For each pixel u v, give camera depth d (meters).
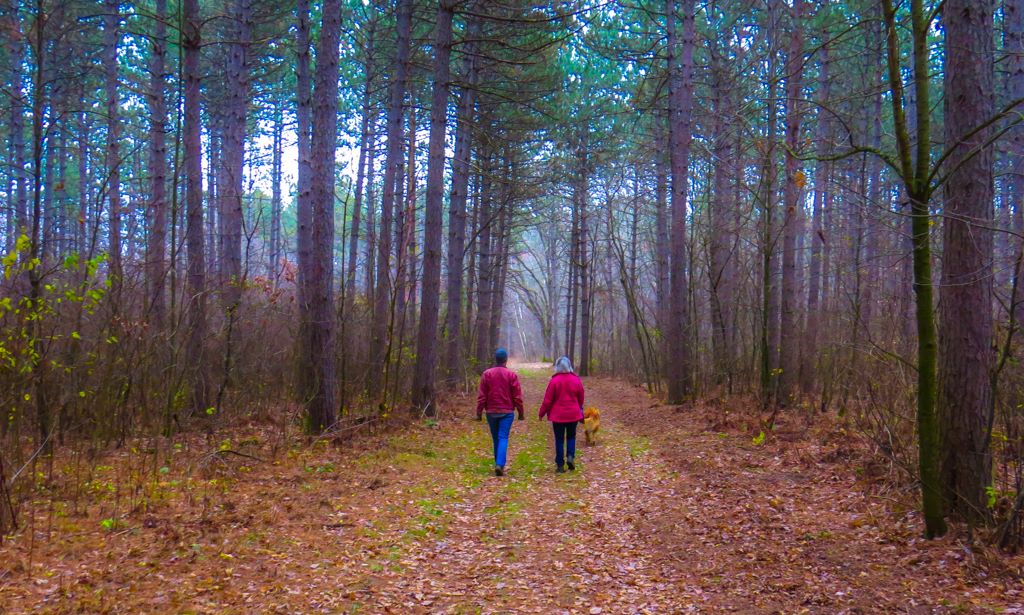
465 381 19.50
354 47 23.00
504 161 22.67
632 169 28.02
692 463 8.80
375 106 22.12
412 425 11.81
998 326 5.86
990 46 5.30
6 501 5.20
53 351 7.85
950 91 5.34
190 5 10.41
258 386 10.77
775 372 11.26
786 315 12.68
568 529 6.33
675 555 5.55
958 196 5.26
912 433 6.98
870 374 8.59
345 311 12.86
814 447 8.93
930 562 4.80
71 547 4.87
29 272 6.72
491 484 8.16
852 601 4.39
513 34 14.68
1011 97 10.28
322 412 10.05
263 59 19.17
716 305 15.92
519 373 34.12
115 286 8.59
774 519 6.21
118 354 8.39
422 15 17.50
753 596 4.62
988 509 5.07
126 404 8.51
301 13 14.02
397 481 7.82
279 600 4.33
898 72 5.04
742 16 16.86
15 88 17.12
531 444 11.51
